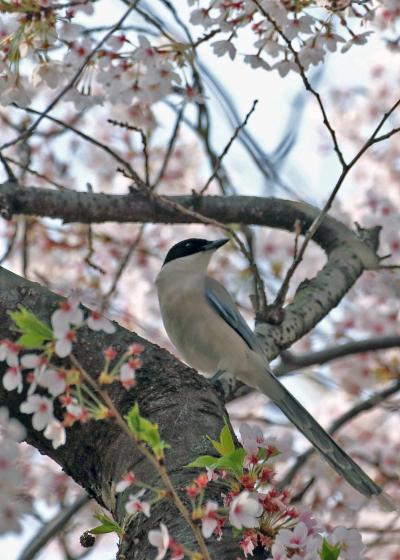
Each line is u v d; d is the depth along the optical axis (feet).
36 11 30.04
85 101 33.96
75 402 17.25
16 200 35.65
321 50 32.55
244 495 16.85
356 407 46.93
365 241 40.60
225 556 18.08
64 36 32.09
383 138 30.14
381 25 39.58
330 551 17.53
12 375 17.54
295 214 41.04
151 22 34.22
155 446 16.81
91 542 21.07
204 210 39.68
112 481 21.88
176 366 23.49
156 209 38.01
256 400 54.75
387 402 51.19
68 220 37.06
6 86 31.40
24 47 31.04
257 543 18.43
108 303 46.14
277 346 33.60
